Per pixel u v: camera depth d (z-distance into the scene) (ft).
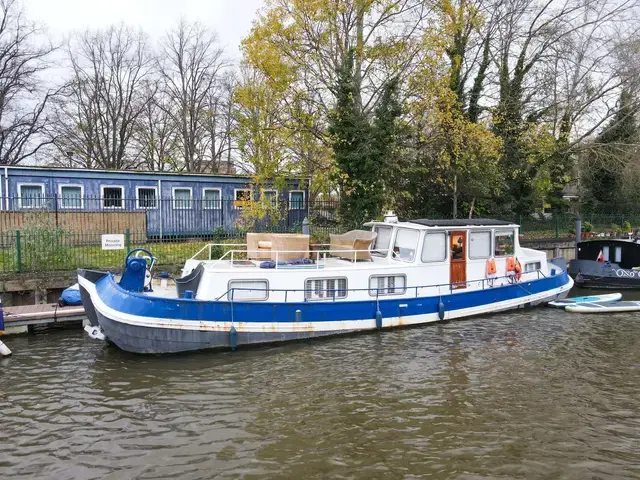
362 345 38.04
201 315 35.50
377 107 69.21
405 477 20.68
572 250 87.15
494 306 47.70
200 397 28.53
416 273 43.78
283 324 37.96
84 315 43.09
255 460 21.88
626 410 27.17
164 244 61.87
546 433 24.52
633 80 92.22
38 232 50.14
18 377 31.50
